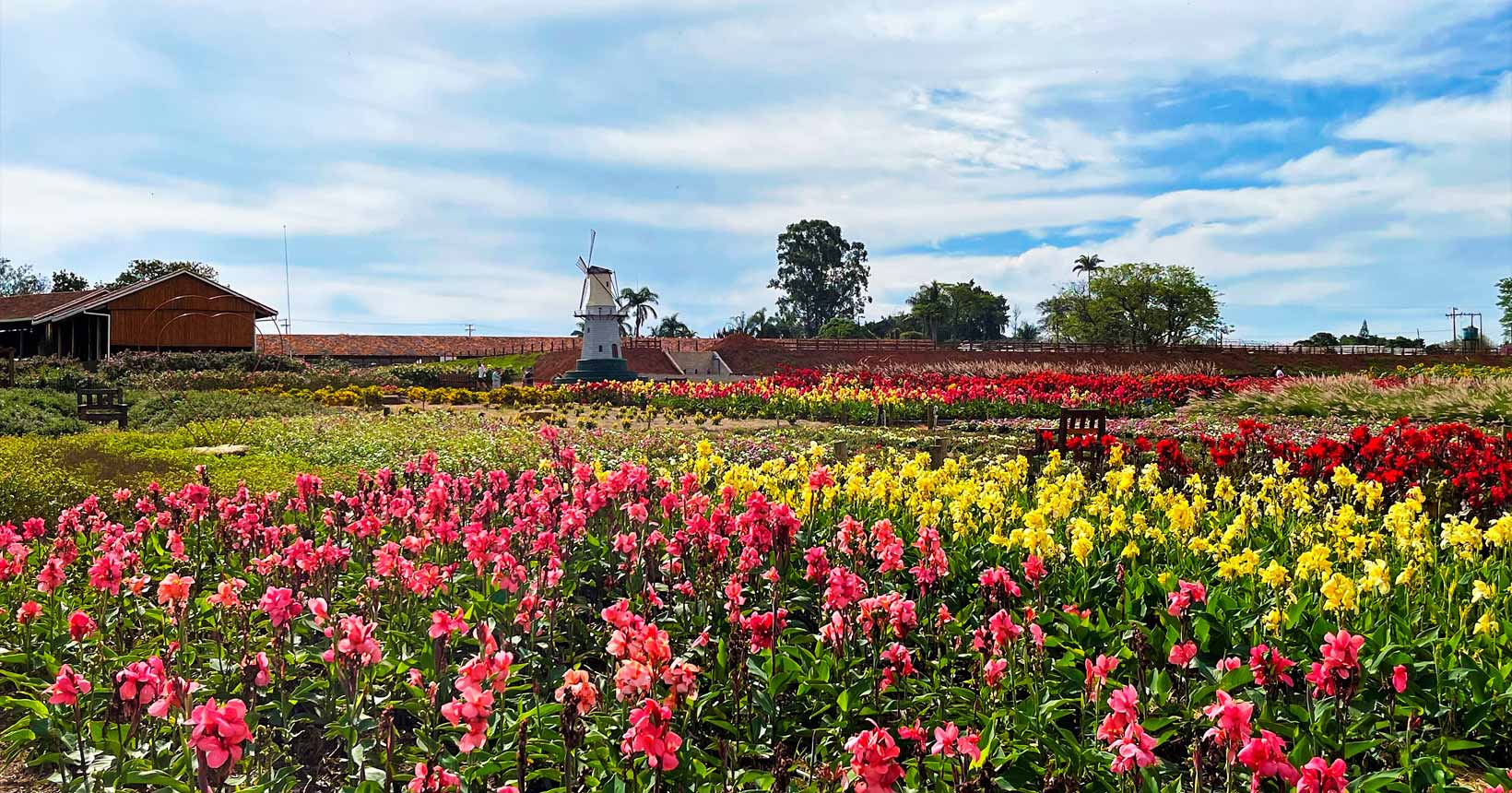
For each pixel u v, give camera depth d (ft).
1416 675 18.86
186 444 65.16
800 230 429.38
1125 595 22.08
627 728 16.70
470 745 14.64
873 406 94.17
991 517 27.48
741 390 105.09
